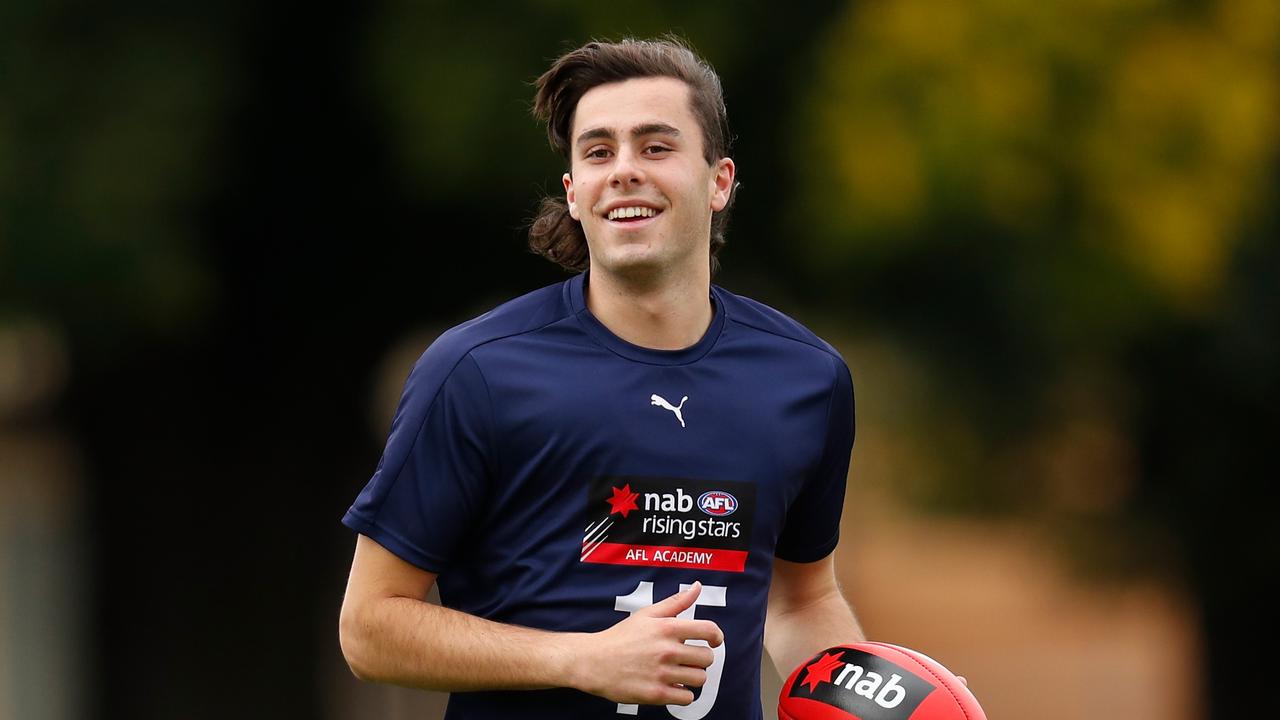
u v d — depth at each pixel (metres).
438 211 38.44
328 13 35.66
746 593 12.51
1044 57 36.50
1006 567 93.19
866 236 36.94
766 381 12.84
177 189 32.88
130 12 33.28
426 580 12.40
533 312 12.60
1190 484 43.91
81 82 32.56
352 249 39.78
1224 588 45.00
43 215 31.78
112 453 41.62
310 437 42.22
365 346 42.06
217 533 41.75
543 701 12.29
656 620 11.61
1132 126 37.34
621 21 33.66
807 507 13.87
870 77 36.12
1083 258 38.31
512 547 12.30
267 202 38.06
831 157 36.31
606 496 12.20
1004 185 36.53
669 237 12.34
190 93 33.16
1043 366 42.81
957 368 43.06
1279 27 37.88
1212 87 37.47
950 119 36.00
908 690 12.93
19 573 62.69
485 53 33.78
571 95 12.79
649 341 12.59
